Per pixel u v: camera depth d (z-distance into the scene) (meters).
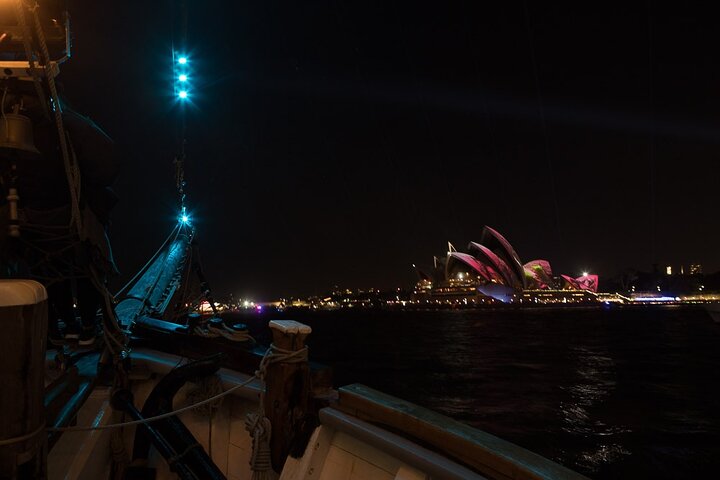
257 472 2.47
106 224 3.79
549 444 21.52
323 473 2.28
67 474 2.58
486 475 1.63
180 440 2.77
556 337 92.38
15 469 1.29
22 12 2.47
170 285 9.24
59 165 3.10
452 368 51.19
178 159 10.78
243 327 3.63
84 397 2.88
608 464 18.67
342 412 2.30
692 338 85.06
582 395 34.91
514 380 42.38
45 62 2.58
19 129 2.77
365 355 65.56
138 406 3.54
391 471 2.04
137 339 4.27
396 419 2.01
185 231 11.14
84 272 3.42
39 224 3.11
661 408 29.89
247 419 2.65
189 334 3.75
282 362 2.51
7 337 1.29
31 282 1.39
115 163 3.36
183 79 10.12
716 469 17.72
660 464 18.50
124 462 3.09
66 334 4.06
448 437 1.78
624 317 164.62
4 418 1.29
